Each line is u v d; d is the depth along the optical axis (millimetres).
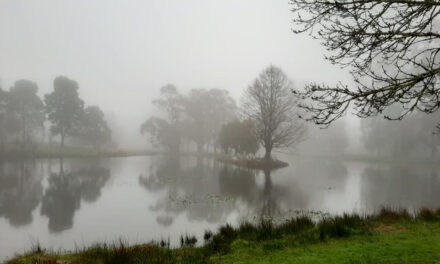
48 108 57344
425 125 50531
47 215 14328
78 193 19875
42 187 21891
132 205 16422
